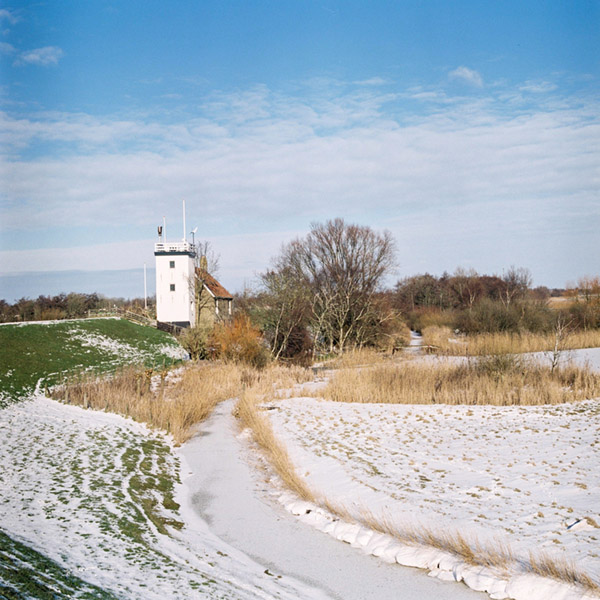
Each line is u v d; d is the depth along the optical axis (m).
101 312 64.88
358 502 12.18
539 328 54.56
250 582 8.54
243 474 15.27
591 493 12.01
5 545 8.77
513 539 9.71
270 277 47.59
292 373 37.44
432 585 8.53
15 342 34.31
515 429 19.12
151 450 17.38
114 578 8.01
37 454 15.68
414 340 68.56
